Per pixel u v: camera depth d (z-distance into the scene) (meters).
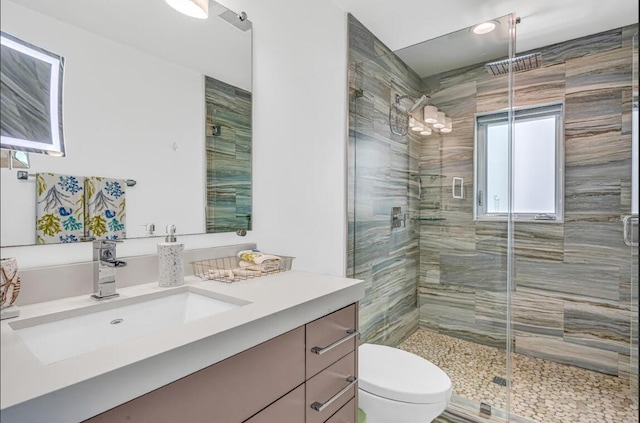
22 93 0.87
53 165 0.94
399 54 2.16
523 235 2.48
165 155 1.25
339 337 1.10
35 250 0.93
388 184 2.15
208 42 1.39
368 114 1.98
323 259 1.80
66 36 0.97
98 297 0.95
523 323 2.48
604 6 1.85
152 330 1.02
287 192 1.69
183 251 1.18
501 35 1.89
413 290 2.37
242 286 1.13
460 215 2.22
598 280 2.22
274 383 0.85
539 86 2.39
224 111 1.46
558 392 2.01
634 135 1.92
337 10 1.82
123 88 1.11
